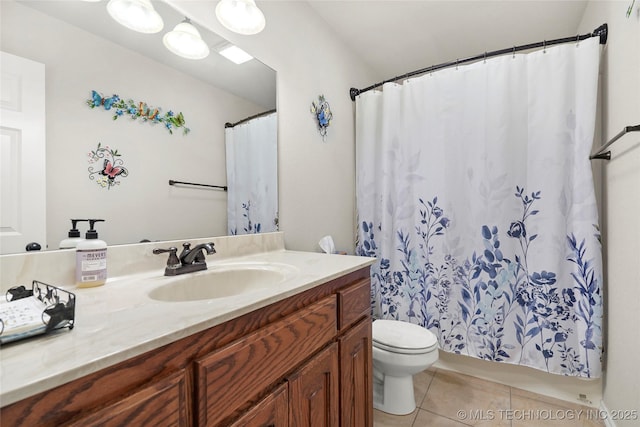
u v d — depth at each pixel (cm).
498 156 162
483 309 168
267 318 73
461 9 173
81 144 88
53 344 47
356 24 188
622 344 128
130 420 46
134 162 101
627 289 123
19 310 54
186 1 115
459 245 176
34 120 79
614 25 134
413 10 175
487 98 166
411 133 190
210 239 121
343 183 209
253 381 67
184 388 54
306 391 83
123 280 92
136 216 101
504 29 191
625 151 124
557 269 152
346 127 212
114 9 96
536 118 156
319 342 90
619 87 130
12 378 37
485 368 183
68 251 84
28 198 78
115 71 96
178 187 114
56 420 39
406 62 233
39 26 80
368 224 209
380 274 203
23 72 78
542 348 155
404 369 144
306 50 171
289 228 161
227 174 131
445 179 179
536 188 156
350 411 105
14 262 75
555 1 165
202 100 121
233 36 131
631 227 119
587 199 144
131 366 47
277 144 154
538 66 155
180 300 94
